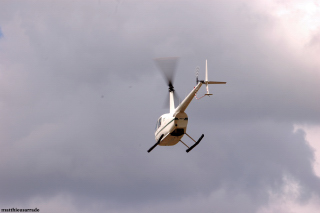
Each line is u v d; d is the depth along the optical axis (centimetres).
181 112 14875
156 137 16362
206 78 14125
